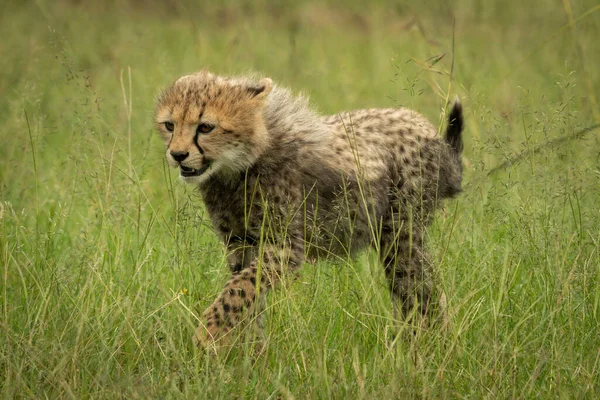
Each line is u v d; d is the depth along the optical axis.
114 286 8.88
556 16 22.41
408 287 9.68
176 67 18.84
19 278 9.15
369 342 8.41
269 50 21.19
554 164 9.50
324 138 9.45
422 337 7.96
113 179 11.00
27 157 12.80
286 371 7.64
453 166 10.36
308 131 9.32
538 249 8.89
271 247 8.88
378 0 27.06
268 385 7.55
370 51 21.80
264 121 9.05
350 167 9.48
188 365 7.68
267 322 8.93
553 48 19.39
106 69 18.89
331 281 9.23
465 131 13.09
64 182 11.83
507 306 8.63
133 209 10.66
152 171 12.99
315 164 9.31
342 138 9.72
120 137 12.55
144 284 8.73
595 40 17.52
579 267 8.62
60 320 8.09
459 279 9.16
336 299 8.67
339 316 8.59
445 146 10.23
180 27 25.20
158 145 13.66
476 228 9.98
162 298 8.91
